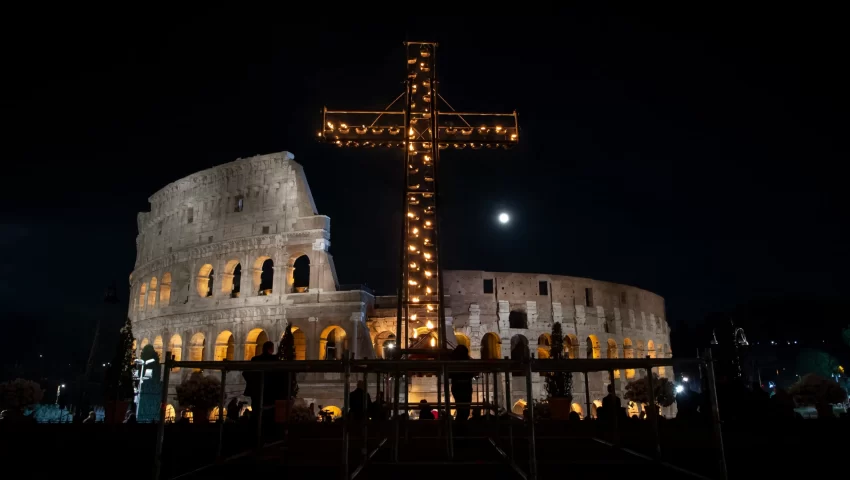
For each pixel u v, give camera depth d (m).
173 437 21.61
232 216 71.31
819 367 128.50
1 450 17.97
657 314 94.69
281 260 66.94
